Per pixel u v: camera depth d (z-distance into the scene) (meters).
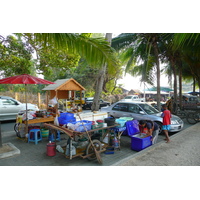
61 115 5.11
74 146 4.67
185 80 21.95
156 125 5.76
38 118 6.30
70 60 9.84
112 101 22.86
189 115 10.27
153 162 4.27
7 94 15.56
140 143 5.17
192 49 9.46
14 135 7.01
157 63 9.48
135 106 7.50
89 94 24.06
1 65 8.58
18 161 4.41
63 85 9.49
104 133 5.32
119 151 5.26
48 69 10.19
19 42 8.78
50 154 4.73
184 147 5.41
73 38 3.73
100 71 7.84
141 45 9.80
